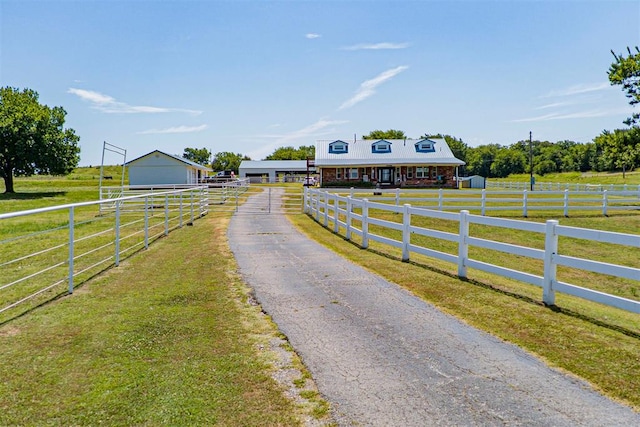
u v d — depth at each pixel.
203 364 4.19
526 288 7.11
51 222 17.59
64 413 3.38
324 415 3.33
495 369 4.03
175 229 14.79
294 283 7.16
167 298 6.37
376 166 44.94
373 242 12.28
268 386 3.78
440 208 20.86
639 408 3.36
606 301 5.20
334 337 4.84
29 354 4.45
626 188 33.84
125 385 3.79
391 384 3.79
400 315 5.54
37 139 45.62
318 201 17.19
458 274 7.61
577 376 3.87
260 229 14.30
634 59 26.75
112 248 11.20
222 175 65.50
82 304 6.18
